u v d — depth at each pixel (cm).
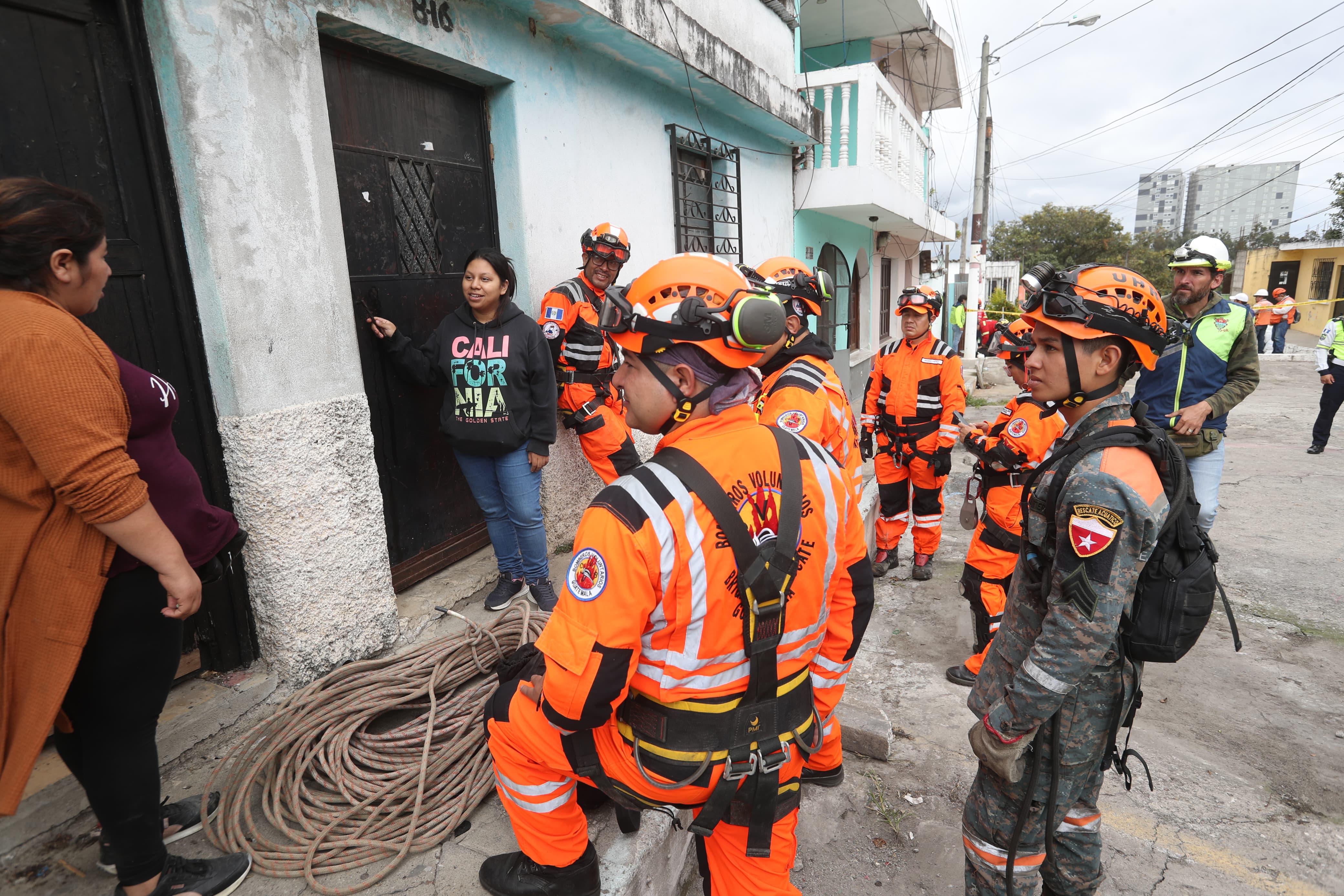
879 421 489
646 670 135
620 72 517
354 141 322
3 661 147
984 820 187
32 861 195
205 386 250
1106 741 177
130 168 229
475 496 346
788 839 149
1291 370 1547
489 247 416
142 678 163
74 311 154
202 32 232
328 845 202
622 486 128
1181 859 250
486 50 378
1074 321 163
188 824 209
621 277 536
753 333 121
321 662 279
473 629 280
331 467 279
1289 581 482
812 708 148
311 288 273
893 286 1700
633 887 202
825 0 1151
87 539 149
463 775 226
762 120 721
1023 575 182
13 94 202
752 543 127
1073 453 165
